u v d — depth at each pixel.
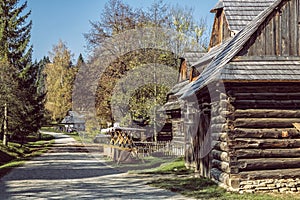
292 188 10.73
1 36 28.89
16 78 28.16
